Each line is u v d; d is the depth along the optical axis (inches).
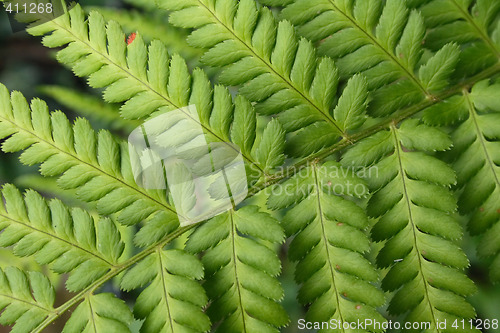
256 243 12.4
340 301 12.4
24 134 12.4
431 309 12.3
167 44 14.2
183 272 12.4
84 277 12.6
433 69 12.5
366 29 12.4
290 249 12.5
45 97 19.4
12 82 20.5
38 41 21.2
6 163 18.2
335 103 13.5
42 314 12.6
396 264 12.4
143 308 12.3
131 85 12.4
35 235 12.6
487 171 12.5
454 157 12.6
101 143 12.6
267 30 12.3
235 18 12.3
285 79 12.4
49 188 15.0
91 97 15.2
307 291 12.4
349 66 12.5
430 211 12.4
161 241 12.6
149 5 14.2
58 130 12.5
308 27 12.4
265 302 12.3
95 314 12.5
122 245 12.7
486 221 12.4
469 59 12.5
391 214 12.5
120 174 12.6
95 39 12.3
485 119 12.5
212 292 12.3
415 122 12.6
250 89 12.5
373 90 12.6
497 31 12.4
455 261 12.3
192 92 12.4
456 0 12.3
